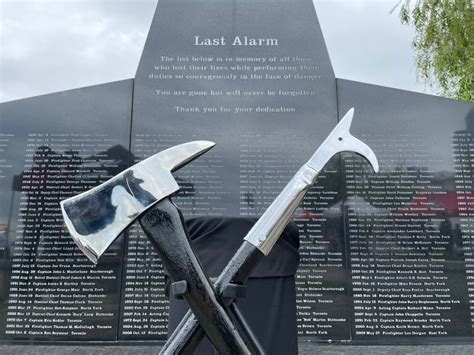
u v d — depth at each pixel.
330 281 3.61
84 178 3.85
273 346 1.52
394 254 3.66
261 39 4.25
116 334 3.49
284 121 4.01
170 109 4.04
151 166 1.11
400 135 3.95
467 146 3.91
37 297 3.55
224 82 4.12
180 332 1.07
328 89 4.09
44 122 3.97
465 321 3.51
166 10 4.34
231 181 3.85
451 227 3.71
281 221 1.16
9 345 3.46
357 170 3.84
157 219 1.07
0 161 3.86
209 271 1.56
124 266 3.60
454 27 5.29
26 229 3.69
